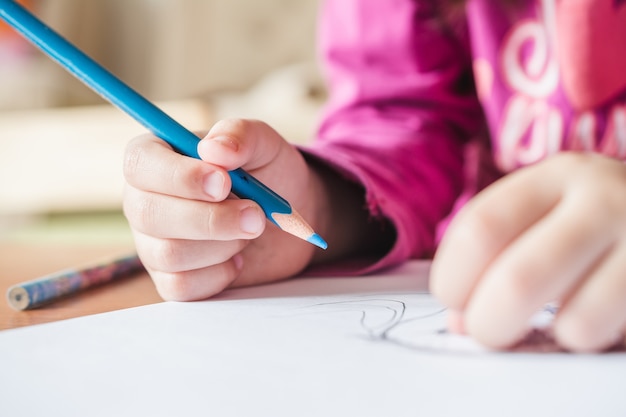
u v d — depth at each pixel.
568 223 0.22
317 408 0.20
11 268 0.57
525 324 0.23
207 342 0.28
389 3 0.67
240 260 0.40
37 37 0.36
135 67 2.69
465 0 0.67
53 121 1.97
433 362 0.24
